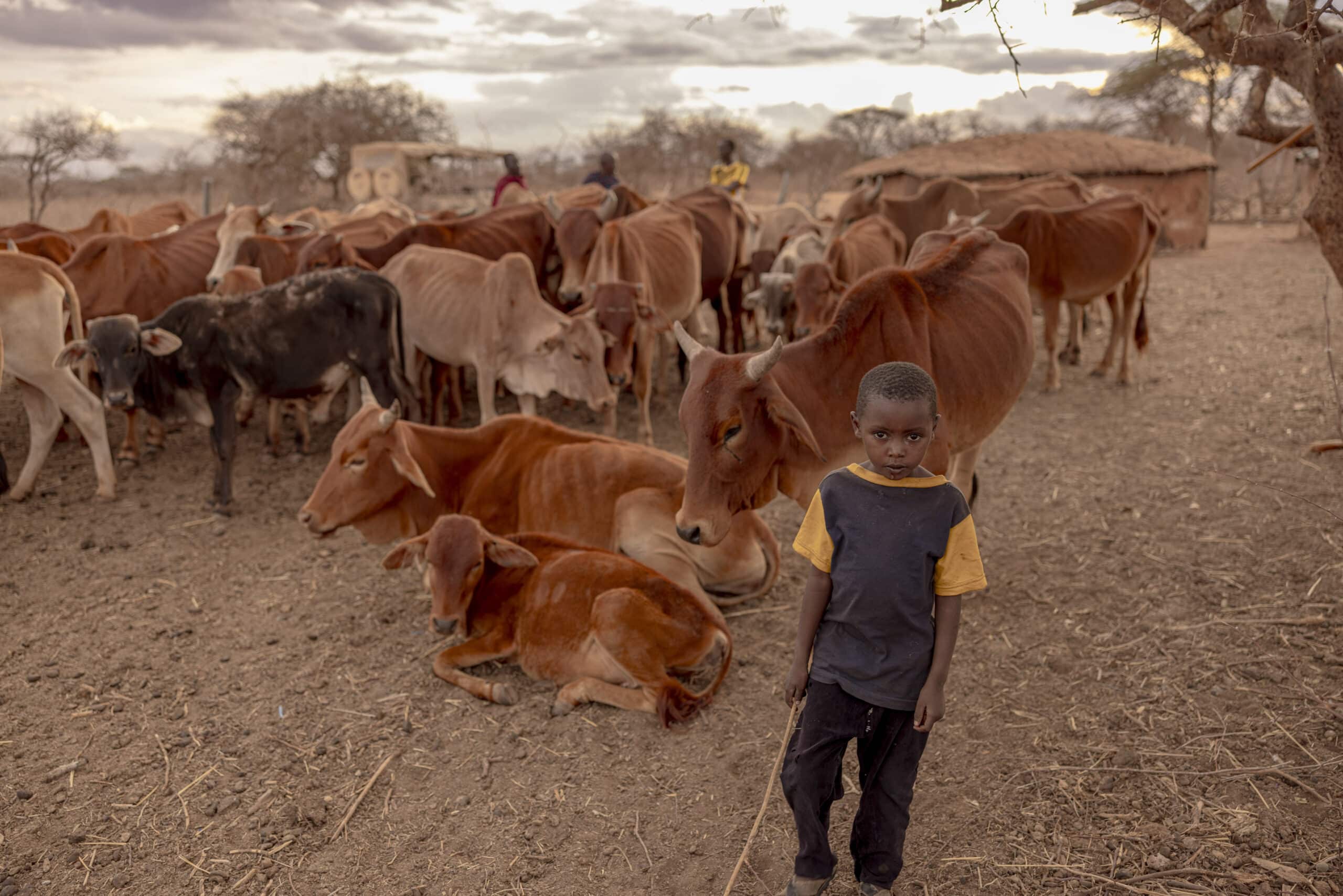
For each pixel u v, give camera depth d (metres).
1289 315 12.04
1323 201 4.42
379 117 41.56
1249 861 2.96
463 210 14.52
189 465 7.61
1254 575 4.85
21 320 6.39
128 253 8.70
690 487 3.65
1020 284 4.88
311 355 6.68
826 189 43.19
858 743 2.77
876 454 2.42
